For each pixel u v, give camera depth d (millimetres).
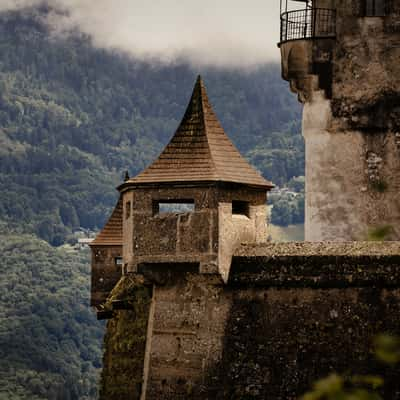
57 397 155750
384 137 68062
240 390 60562
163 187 61719
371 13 68625
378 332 59156
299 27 70000
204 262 61000
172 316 62031
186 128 63094
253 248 61656
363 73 68375
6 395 152625
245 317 60969
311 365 59812
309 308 60219
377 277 59500
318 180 69000
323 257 60500
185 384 61469
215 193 61156
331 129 68750
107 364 68938
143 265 61906
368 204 68000
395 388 58344
